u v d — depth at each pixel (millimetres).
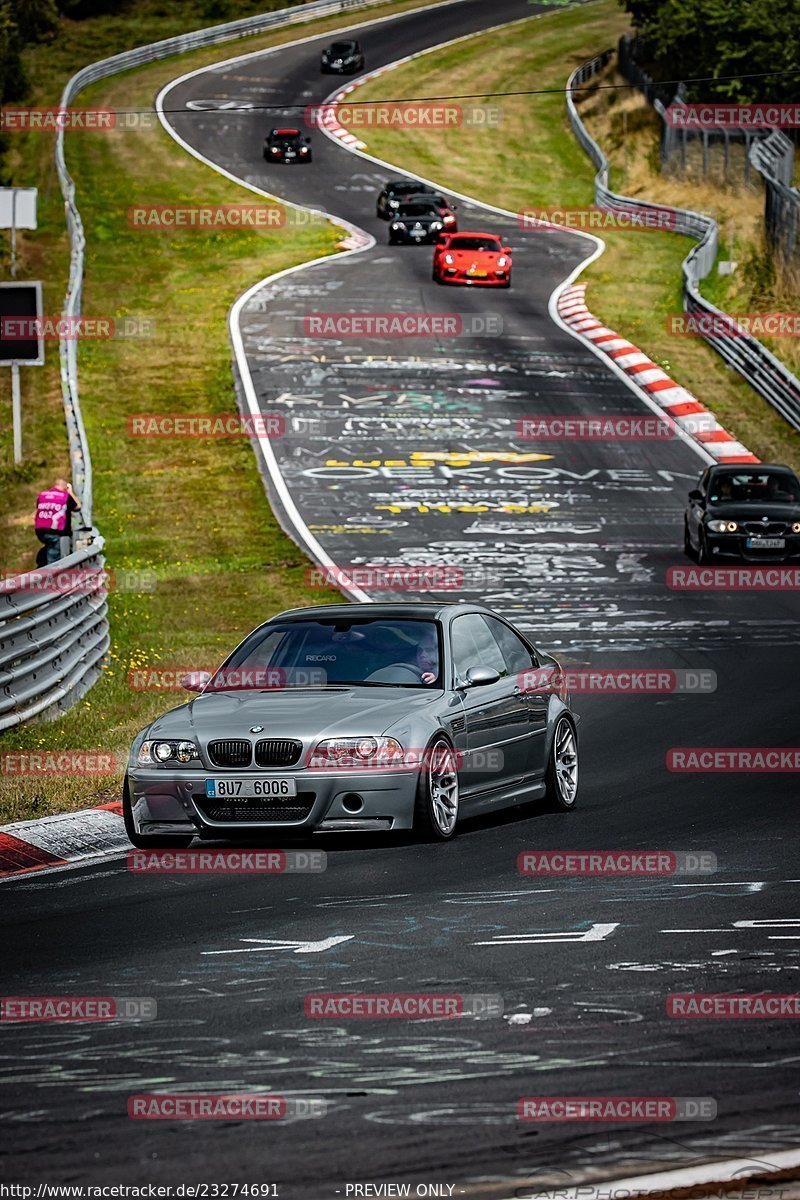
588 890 19719
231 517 64125
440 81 183375
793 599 50500
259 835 22109
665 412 83062
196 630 44188
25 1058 13367
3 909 19500
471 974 15766
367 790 22047
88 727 31453
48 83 172500
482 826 24625
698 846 22438
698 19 151875
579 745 32094
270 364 90438
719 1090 12273
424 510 65500
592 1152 11055
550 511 65750
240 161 151625
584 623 47000
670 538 61781
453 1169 10781
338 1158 11000
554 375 89250
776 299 100375
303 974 15898
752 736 32125
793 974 15617
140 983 15703
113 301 105250
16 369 67188
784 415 81750
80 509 52875
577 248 125062
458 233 114875
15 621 31453
